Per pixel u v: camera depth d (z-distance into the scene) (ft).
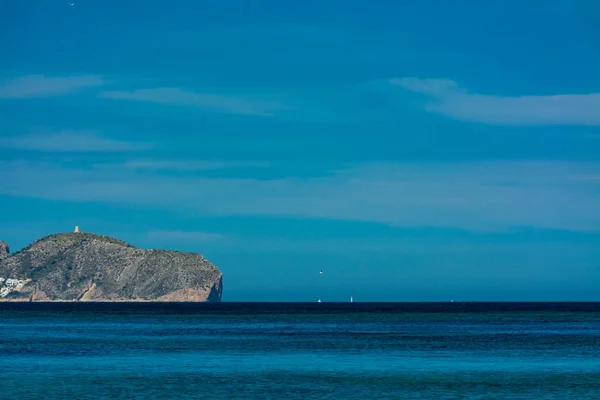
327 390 387.14
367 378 427.74
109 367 469.98
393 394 376.27
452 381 416.87
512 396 370.73
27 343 645.51
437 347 622.13
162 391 380.78
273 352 571.28
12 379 415.64
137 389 385.50
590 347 621.31
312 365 486.79
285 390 386.32
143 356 536.83
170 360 511.40
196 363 494.59
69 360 506.07
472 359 524.11
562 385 403.13
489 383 409.69
